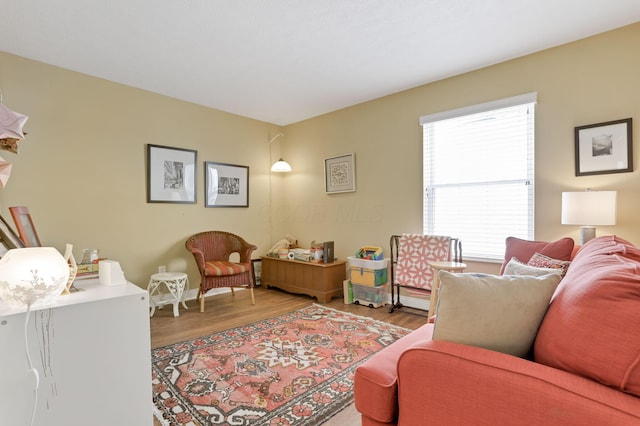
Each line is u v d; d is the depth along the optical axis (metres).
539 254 2.20
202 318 3.13
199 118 3.96
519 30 2.39
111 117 3.24
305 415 1.62
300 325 2.91
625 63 2.35
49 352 1.10
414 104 3.48
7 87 2.66
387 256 3.71
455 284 1.04
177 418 1.59
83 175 3.06
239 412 1.64
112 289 1.35
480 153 3.07
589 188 2.49
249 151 4.50
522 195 2.84
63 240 2.95
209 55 2.74
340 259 4.19
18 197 2.72
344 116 4.13
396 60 2.86
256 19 2.23
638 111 2.30
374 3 2.07
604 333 0.76
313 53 2.72
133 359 1.28
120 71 3.03
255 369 2.08
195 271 3.89
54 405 1.11
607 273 0.86
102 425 1.21
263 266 4.50
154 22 2.25
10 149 1.20
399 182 3.62
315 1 2.04
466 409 0.86
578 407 0.70
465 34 2.45
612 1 2.05
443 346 0.96
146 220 3.49
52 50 2.62
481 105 2.99
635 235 2.31
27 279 1.00
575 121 2.55
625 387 0.72
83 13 2.13
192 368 2.09
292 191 4.82
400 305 3.46
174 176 3.70
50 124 2.88
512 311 0.99
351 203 4.08
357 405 1.15
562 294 0.98
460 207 3.20
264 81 3.29
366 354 2.30
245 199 4.45
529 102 2.73
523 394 0.78
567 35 2.47
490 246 3.02
